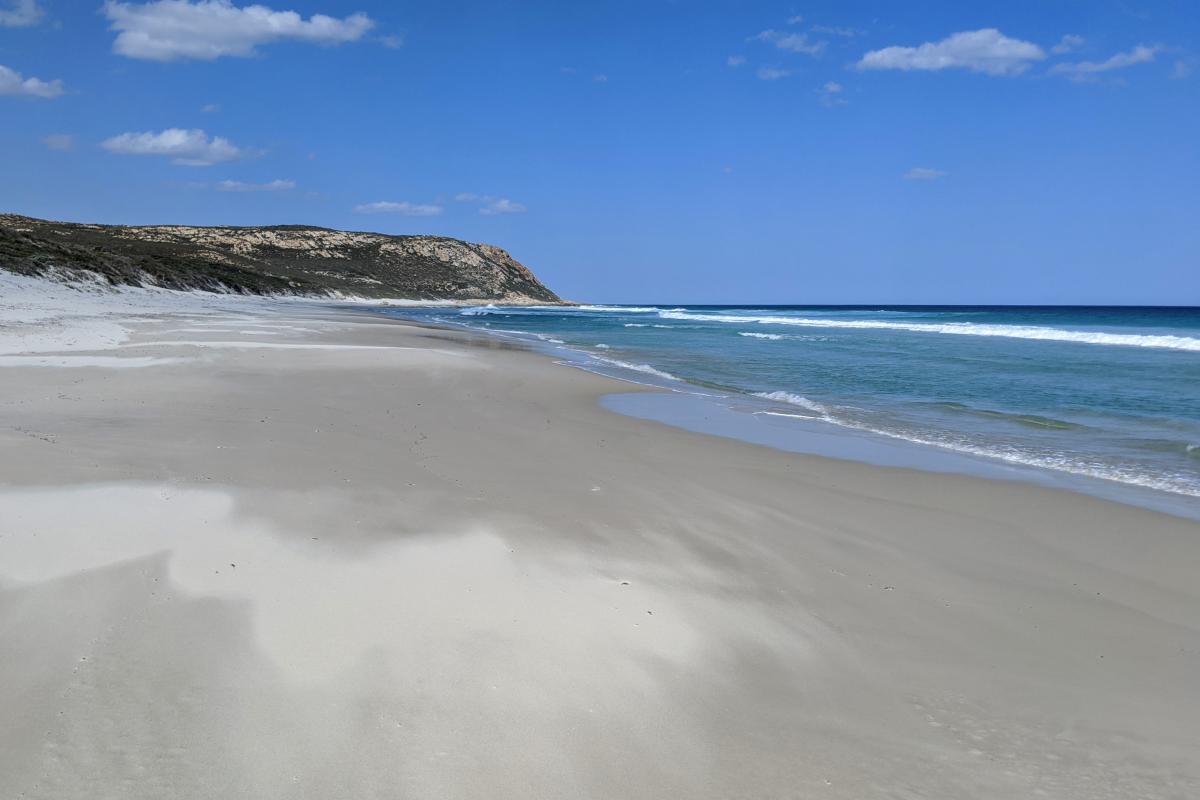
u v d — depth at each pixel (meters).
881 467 9.85
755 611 5.15
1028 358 26.16
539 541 6.11
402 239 137.62
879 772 3.49
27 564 4.80
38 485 6.43
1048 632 5.10
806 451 10.80
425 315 66.12
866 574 6.02
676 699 3.95
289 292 78.31
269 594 4.68
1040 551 6.70
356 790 3.08
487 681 3.93
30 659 3.80
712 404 15.20
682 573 5.73
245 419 10.31
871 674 4.42
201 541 5.43
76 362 14.89
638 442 10.89
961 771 3.55
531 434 10.95
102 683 3.65
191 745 3.27
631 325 55.28
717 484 8.62
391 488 7.30
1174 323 63.25
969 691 4.29
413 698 3.73
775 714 3.91
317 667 3.93
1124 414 14.32
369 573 5.12
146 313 31.80
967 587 5.84
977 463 10.19
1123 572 6.23
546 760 3.36
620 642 4.48
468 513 6.70
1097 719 4.05
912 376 20.73
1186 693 4.35
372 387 14.53
